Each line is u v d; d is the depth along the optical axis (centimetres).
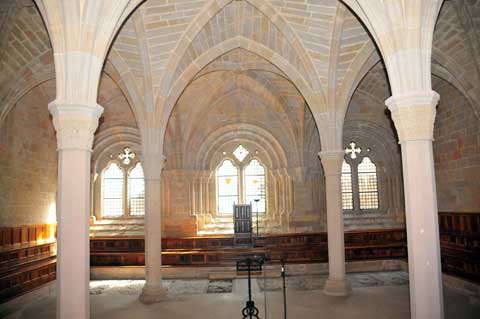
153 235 1210
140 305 1162
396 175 1919
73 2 693
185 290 1366
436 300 678
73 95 697
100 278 1625
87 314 694
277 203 1906
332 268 1223
